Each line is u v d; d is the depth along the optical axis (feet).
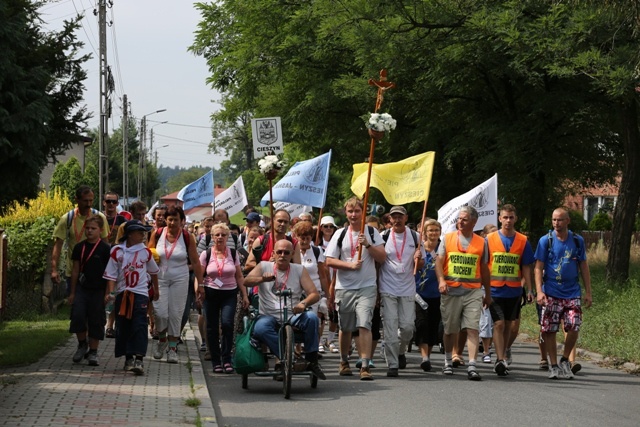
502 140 78.48
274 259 35.65
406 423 28.58
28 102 50.01
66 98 59.06
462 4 75.20
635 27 58.39
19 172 50.26
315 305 36.11
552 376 38.96
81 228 41.39
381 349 48.14
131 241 36.86
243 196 70.18
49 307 63.21
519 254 40.16
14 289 63.16
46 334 48.60
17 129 48.55
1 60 48.29
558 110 76.48
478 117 84.23
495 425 28.32
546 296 39.27
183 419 27.17
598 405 32.27
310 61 98.32
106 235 42.22
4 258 51.65
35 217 66.03
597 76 63.36
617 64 61.98
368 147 102.99
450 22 76.18
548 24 66.49
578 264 39.45
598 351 47.32
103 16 113.70
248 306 38.06
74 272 38.34
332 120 100.63
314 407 31.50
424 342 41.39
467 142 83.82
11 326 54.44
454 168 100.73
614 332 50.16
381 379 38.55
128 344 36.52
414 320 39.83
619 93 61.52
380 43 77.97
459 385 36.81
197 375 37.04
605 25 63.46
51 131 57.21
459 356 42.22
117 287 36.83
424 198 41.39
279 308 35.09
